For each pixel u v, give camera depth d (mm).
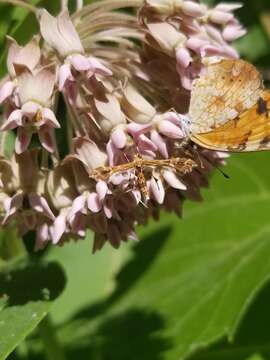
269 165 197
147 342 178
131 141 129
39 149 136
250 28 203
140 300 188
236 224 196
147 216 142
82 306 191
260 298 187
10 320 141
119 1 137
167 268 194
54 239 133
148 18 135
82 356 180
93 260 195
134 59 137
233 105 124
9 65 130
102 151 132
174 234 197
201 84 126
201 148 133
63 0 134
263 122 126
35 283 148
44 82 128
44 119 127
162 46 134
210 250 194
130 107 130
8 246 165
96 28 138
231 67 125
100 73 128
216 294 179
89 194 132
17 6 154
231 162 198
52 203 135
